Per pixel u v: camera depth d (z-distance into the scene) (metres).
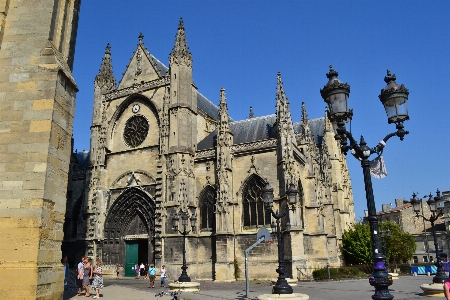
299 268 48.00
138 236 59.84
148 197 58.94
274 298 21.78
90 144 65.25
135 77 67.06
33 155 20.95
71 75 24.38
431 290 29.12
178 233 53.56
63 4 25.14
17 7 23.84
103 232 61.50
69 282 51.06
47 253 20.36
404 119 16.50
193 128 60.75
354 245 72.00
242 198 54.81
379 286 13.73
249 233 52.62
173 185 55.84
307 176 61.31
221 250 51.62
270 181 53.12
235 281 50.88
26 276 18.89
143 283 49.19
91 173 63.31
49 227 20.73
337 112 15.15
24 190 20.41
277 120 54.50
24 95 22.02
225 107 57.84
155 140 61.66
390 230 90.62
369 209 14.88
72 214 66.81
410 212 126.44
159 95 62.25
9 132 21.42
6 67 22.62
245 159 55.84
